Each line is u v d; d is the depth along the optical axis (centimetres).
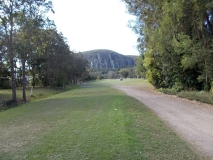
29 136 672
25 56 2000
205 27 1428
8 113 1284
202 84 1716
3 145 593
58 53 4006
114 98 1686
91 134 649
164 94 2062
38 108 1391
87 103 1458
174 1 1305
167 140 615
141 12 2081
